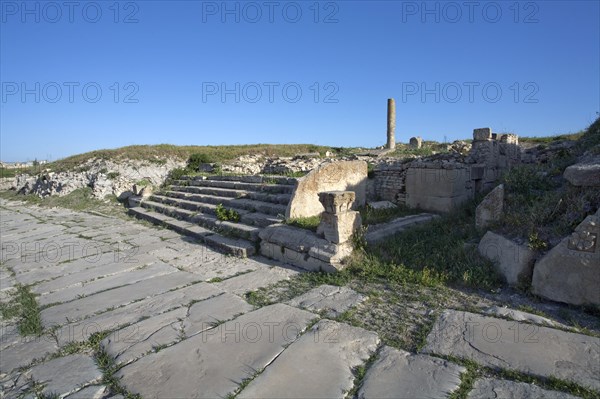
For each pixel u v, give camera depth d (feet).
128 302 15.53
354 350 10.90
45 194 55.26
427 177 29.04
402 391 8.91
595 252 12.25
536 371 9.32
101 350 11.71
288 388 9.25
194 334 12.32
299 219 23.44
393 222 24.07
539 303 13.30
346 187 28.58
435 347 10.71
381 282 15.94
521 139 56.03
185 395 9.16
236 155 65.77
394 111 82.64
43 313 14.73
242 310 14.17
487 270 15.24
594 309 12.26
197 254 22.91
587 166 15.85
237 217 27.96
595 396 8.36
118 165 55.36
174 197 41.52
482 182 31.30
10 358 11.47
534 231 14.99
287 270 18.94
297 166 46.44
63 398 9.35
